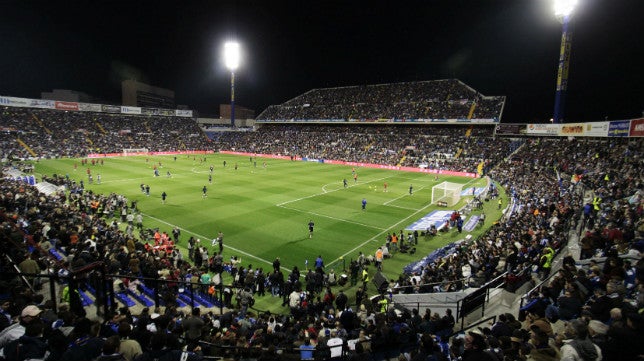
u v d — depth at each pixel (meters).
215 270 22.80
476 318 12.82
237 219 34.47
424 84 105.06
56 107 92.19
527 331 8.64
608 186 30.48
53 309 8.26
